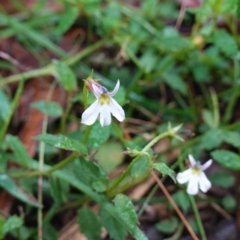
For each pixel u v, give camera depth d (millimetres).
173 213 244
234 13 257
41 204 229
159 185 235
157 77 279
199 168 208
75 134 243
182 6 290
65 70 237
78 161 218
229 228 240
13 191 226
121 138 241
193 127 268
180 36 282
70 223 239
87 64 288
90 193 218
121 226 212
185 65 282
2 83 265
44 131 247
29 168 230
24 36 290
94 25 299
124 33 286
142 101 270
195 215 238
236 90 265
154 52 286
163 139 255
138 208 243
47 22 298
